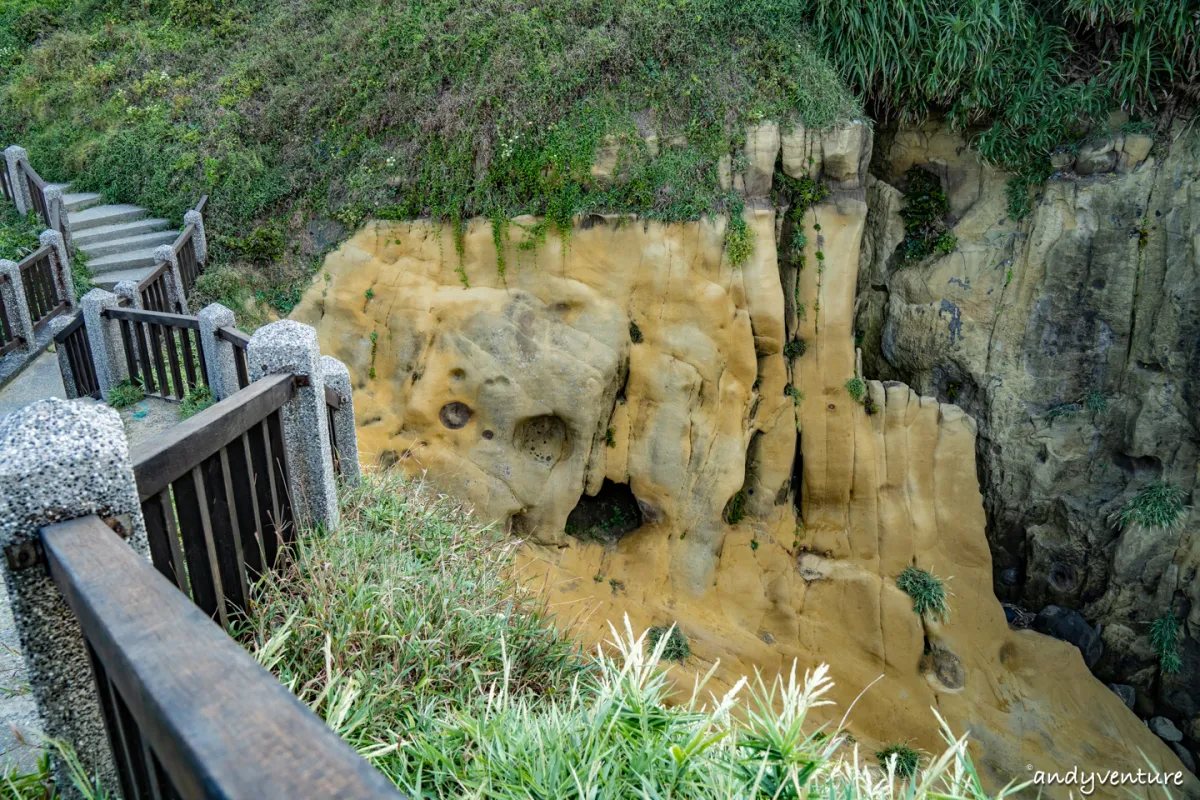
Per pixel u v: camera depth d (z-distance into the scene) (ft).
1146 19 34.17
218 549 10.12
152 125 45.34
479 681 11.34
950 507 38.86
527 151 34.94
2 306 29.58
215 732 3.85
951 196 40.16
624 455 34.88
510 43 37.22
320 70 42.52
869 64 36.76
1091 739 35.45
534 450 34.14
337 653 10.55
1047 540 40.01
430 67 38.40
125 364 26.45
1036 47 36.50
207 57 49.24
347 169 38.68
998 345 39.34
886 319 41.63
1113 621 39.04
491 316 33.83
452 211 35.04
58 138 47.70
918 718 34.50
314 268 37.58
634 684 8.91
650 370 34.40
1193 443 36.65
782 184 36.06
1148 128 36.09
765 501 37.14
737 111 35.19
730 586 35.73
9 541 6.51
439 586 13.04
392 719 10.19
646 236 34.30
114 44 52.65
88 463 6.75
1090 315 37.83
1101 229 37.01
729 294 34.50
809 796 7.77
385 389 34.24
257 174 40.60
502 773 8.36
